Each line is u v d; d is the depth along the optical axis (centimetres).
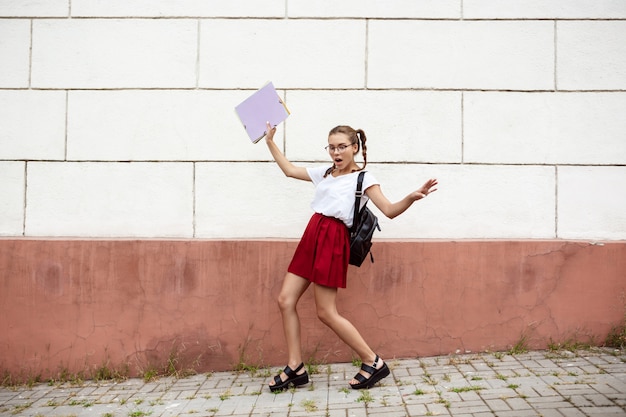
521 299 411
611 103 422
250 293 408
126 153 423
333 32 424
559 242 412
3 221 421
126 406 345
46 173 423
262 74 424
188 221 421
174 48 425
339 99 422
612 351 400
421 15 423
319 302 346
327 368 398
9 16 425
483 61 423
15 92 425
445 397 326
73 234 421
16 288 408
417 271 409
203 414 322
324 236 342
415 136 422
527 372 362
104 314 408
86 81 425
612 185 421
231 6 424
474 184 421
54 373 407
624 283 411
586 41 423
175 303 409
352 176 343
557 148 422
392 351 409
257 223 421
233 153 422
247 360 409
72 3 425
